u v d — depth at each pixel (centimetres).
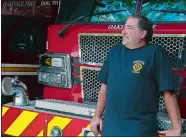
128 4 420
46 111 421
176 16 389
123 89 306
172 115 308
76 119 393
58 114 409
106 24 419
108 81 318
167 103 309
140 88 303
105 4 434
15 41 507
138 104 304
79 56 426
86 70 423
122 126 308
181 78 362
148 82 305
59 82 442
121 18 420
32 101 469
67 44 436
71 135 396
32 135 427
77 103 425
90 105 413
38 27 538
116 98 310
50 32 452
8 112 448
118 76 310
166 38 371
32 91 523
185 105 362
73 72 434
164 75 306
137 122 305
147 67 305
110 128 313
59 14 470
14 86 443
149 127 308
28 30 524
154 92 310
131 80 304
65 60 436
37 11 559
